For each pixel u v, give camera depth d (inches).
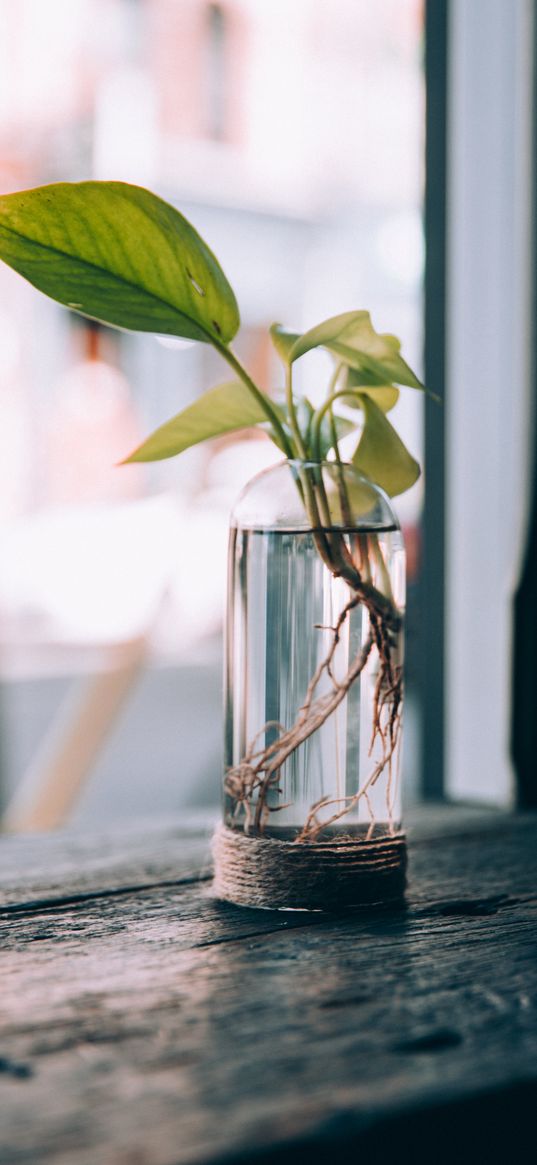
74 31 221.1
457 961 21.2
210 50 242.4
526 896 24.4
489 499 40.6
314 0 246.5
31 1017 19.2
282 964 21.0
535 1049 18.6
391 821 23.6
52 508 200.5
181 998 19.8
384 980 20.5
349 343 23.2
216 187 239.5
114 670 131.9
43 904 23.8
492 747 41.2
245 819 23.5
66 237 22.1
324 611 23.2
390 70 247.8
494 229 39.7
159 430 24.3
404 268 234.5
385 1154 17.1
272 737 23.3
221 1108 17.2
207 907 23.6
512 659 35.4
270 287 241.9
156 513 163.3
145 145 231.0
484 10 39.1
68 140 220.1
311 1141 16.7
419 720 41.5
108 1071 17.9
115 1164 16.3
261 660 23.4
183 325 23.1
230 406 24.4
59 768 101.3
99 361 226.7
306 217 246.8
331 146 247.4
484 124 39.7
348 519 23.2
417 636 44.1
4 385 215.5
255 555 23.6
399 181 244.1
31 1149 16.5
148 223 22.2
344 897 23.1
